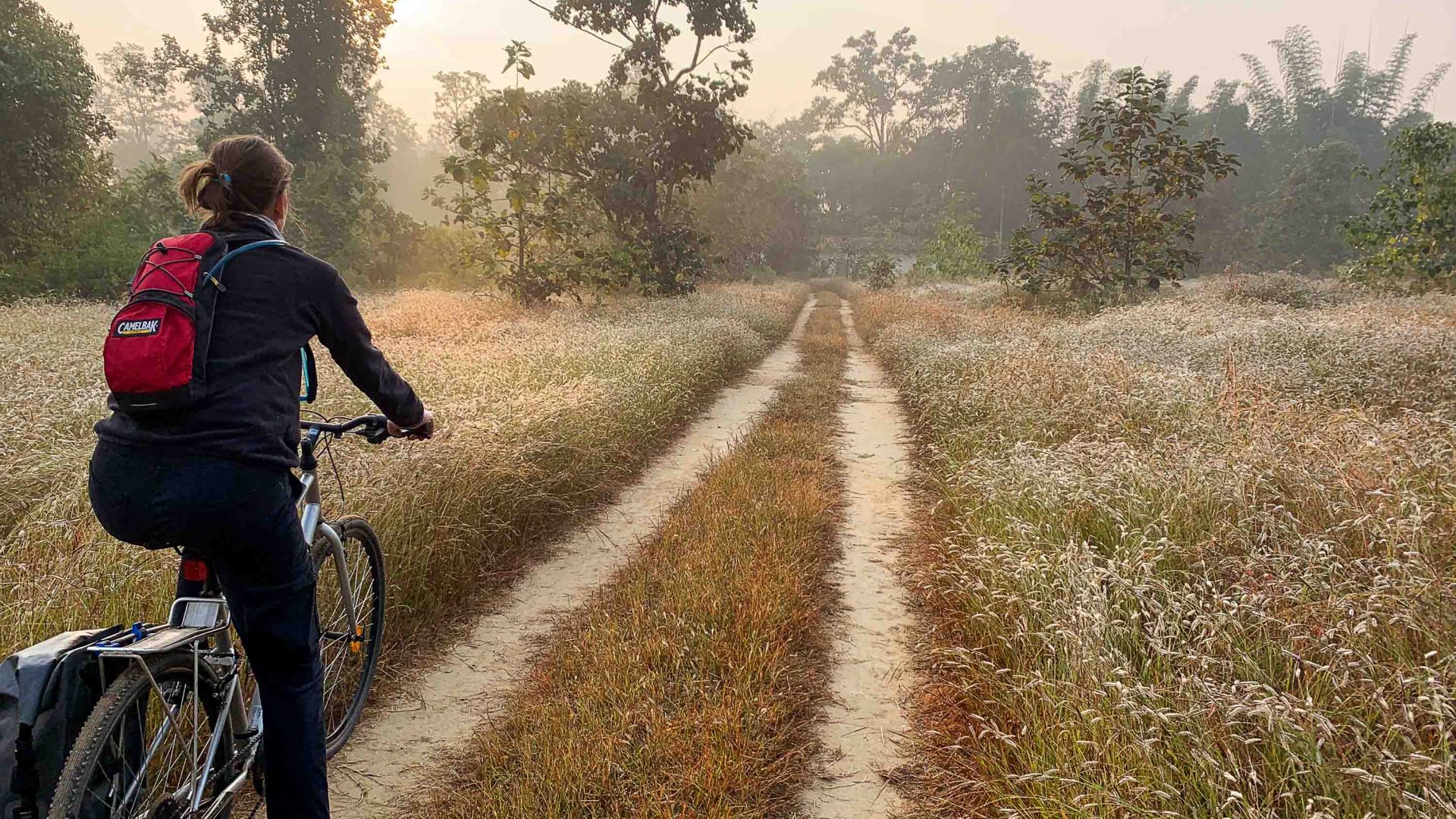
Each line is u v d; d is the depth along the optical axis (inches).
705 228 1537.9
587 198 852.0
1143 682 106.5
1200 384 260.8
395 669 140.4
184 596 83.6
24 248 761.6
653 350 394.6
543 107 783.1
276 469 77.5
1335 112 2763.3
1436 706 82.7
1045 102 2999.5
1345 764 85.1
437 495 179.8
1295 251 2062.0
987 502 188.7
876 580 179.5
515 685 135.9
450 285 1040.2
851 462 284.8
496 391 273.0
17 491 174.2
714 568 172.9
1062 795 93.2
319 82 1158.3
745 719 117.9
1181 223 730.2
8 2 757.9
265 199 85.8
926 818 102.5
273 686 83.8
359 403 257.3
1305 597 117.9
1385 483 150.4
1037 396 273.1
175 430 72.7
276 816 84.9
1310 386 280.2
